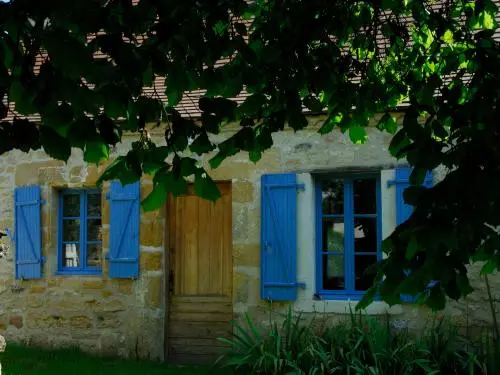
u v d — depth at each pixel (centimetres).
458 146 247
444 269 230
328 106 358
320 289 663
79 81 226
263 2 350
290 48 302
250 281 671
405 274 241
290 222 658
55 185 736
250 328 648
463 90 318
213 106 278
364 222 661
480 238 233
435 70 375
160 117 293
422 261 239
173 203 714
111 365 659
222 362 683
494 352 538
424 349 555
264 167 675
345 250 661
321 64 316
